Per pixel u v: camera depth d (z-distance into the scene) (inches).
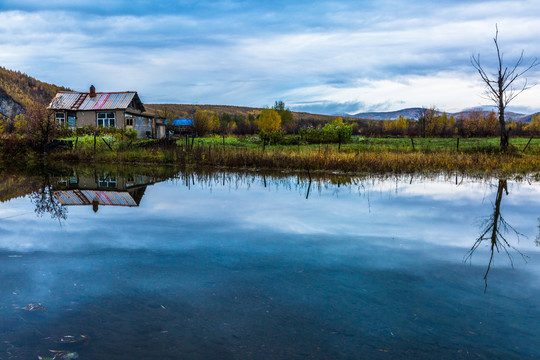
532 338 105.7
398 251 183.2
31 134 926.4
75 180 485.7
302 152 694.5
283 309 123.8
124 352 99.9
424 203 307.7
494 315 119.2
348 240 202.1
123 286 142.8
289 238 206.2
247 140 1288.1
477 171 528.1
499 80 739.4
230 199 331.9
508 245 193.2
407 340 105.3
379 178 481.1
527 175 492.7
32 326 113.6
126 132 1254.9
